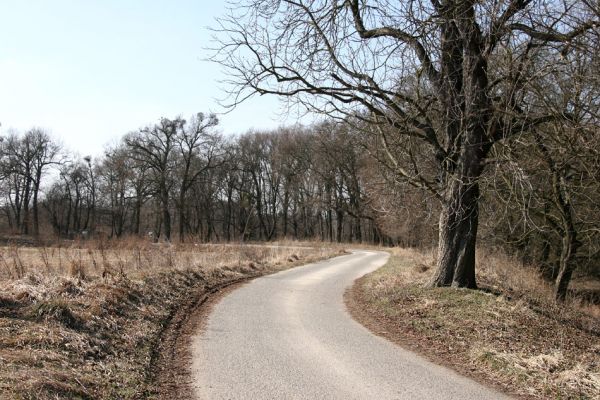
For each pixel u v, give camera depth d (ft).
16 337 20.79
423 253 91.91
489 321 32.55
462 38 30.76
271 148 227.40
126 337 25.88
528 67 29.58
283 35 34.86
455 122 37.76
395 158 43.88
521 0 29.55
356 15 36.14
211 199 232.94
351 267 81.25
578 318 43.52
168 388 19.90
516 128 34.42
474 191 39.73
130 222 256.52
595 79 27.07
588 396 20.86
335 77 36.32
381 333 31.76
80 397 16.63
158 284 42.04
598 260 76.69
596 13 24.44
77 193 236.43
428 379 22.29
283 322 33.83
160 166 186.29
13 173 213.25
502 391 21.18
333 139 175.83
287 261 85.97
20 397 14.83
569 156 34.01
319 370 22.81
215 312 36.86
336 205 205.77
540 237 73.41
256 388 20.04
